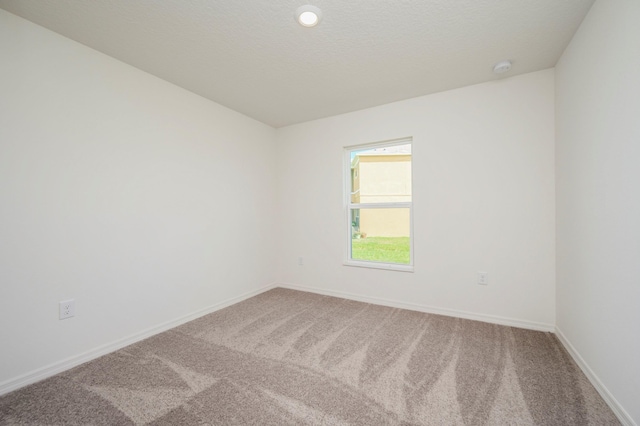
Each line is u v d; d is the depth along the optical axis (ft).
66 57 5.98
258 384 5.32
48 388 5.23
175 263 8.24
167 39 6.09
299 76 7.82
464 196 8.58
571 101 6.18
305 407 4.69
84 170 6.25
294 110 10.46
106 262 6.64
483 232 8.34
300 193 11.99
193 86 8.41
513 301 7.97
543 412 4.50
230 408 4.66
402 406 4.69
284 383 5.35
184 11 5.21
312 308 9.65
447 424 4.29
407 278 9.54
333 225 11.16
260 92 8.86
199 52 6.61
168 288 8.03
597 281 5.04
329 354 6.45
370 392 5.07
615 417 4.36
